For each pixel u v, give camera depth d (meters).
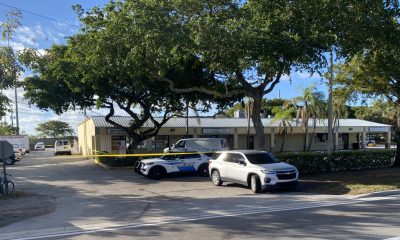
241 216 11.01
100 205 13.55
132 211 12.34
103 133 40.56
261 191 15.91
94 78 25.33
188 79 24.38
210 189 17.28
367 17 16.17
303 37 15.78
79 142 62.12
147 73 21.64
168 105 32.59
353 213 10.98
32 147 88.38
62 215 11.78
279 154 20.56
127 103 31.70
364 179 17.78
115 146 41.72
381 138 75.56
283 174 15.69
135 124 32.72
